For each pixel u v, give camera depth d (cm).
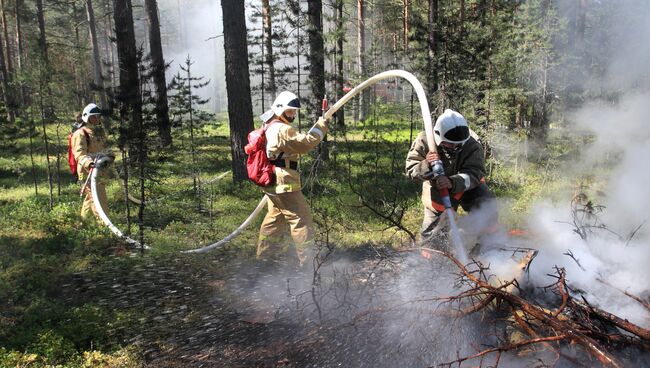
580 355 299
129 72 679
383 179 1084
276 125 513
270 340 370
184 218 814
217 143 1991
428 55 1170
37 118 1091
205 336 383
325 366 331
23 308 455
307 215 528
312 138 511
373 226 689
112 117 679
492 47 1130
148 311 436
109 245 657
